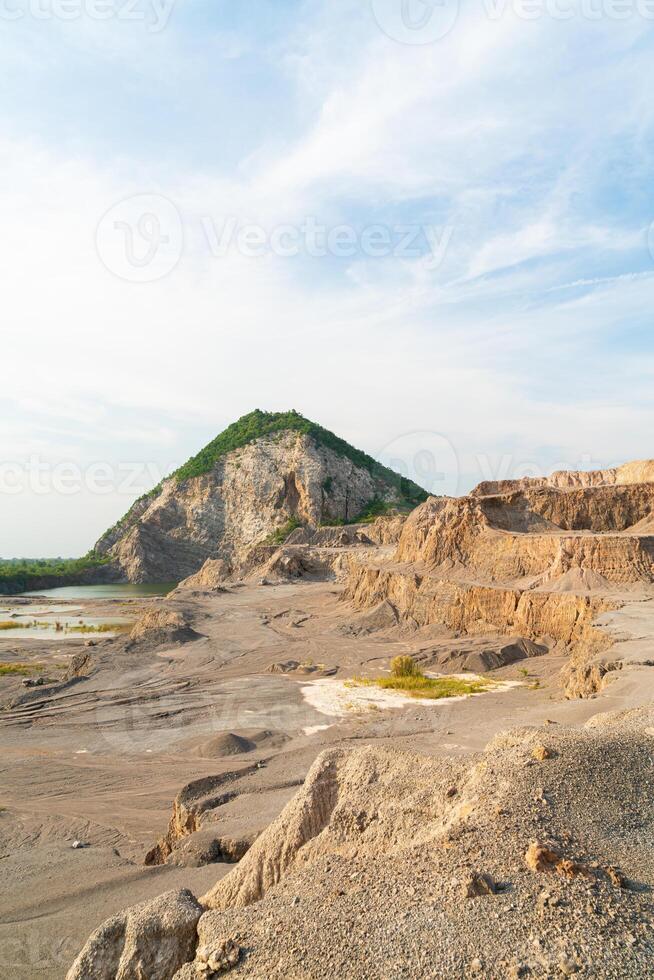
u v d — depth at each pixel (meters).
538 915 5.82
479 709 28.78
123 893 12.69
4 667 48.91
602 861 6.88
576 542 50.44
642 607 38.78
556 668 38.06
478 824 7.46
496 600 49.22
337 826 9.14
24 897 13.50
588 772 8.71
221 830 14.33
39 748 28.20
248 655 47.94
